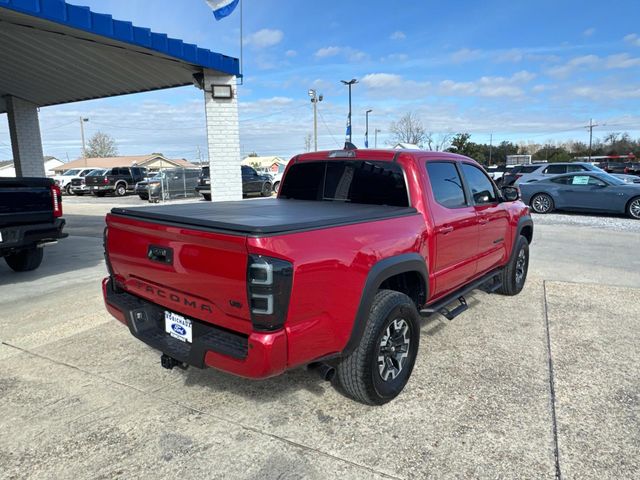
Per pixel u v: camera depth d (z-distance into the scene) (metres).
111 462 2.61
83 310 5.28
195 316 2.79
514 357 4.00
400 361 3.33
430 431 2.90
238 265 2.41
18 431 2.91
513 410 3.14
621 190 14.18
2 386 3.49
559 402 3.24
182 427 2.95
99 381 3.57
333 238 2.71
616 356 4.02
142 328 3.19
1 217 6.00
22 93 12.46
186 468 2.56
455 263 4.17
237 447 2.74
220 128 9.91
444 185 4.13
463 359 3.96
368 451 2.71
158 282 3.00
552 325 4.80
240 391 3.41
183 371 3.74
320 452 2.70
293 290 2.43
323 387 3.48
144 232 3.02
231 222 2.60
